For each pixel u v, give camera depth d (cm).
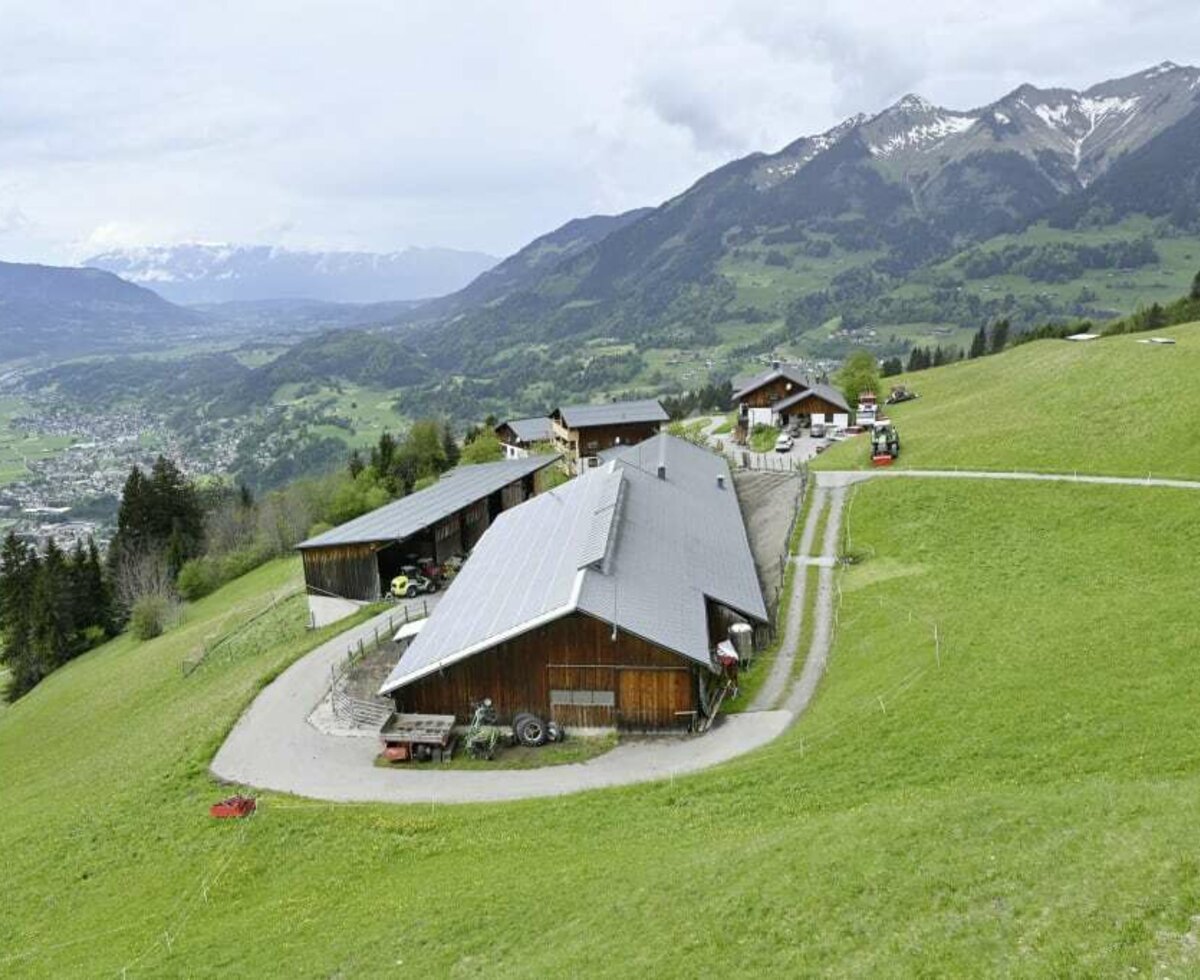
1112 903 1834
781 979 1928
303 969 2642
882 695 3797
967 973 1753
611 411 12988
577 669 4381
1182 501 5631
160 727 5747
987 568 5438
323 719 5016
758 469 9212
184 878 3459
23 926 3394
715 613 5203
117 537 14712
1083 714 3153
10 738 8081
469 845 3309
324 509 14725
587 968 2200
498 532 6762
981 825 2355
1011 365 12644
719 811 3138
